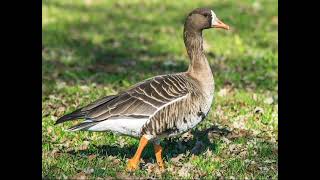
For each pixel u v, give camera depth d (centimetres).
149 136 1105
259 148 1292
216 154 1253
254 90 1847
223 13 3259
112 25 3027
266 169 1176
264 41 2669
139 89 1108
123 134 1109
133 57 2389
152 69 2169
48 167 1148
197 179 1103
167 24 3062
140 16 3250
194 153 1254
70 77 2005
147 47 2575
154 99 1094
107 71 2122
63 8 3391
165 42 2661
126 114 1084
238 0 3619
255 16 3195
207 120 1493
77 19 3133
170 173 1123
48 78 1964
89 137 1348
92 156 1198
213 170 1156
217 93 1777
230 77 1994
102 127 1084
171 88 1109
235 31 2866
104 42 2672
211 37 2723
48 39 2650
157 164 1170
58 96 1727
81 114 1088
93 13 3309
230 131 1409
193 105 1123
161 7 3491
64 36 2727
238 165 1180
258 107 1578
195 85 1141
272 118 1512
